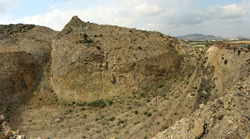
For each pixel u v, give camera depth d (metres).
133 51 38.88
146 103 28.83
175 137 12.68
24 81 37.72
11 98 33.78
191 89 27.64
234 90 12.79
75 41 39.22
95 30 43.88
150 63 37.97
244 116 10.29
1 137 11.63
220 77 23.77
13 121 26.97
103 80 35.78
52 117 27.94
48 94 37.00
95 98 33.12
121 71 36.19
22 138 12.42
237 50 23.27
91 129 22.88
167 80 37.34
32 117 28.39
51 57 45.66
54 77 38.59
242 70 19.28
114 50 38.00
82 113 28.64
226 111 11.63
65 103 33.22
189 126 12.18
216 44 33.06
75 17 49.06
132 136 20.09
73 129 23.38
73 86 35.03
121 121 24.02
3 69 35.25
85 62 36.09
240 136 9.71
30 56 42.09
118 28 47.03
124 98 32.44
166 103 26.48
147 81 36.19
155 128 20.72
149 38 46.75
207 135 11.15
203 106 13.49
